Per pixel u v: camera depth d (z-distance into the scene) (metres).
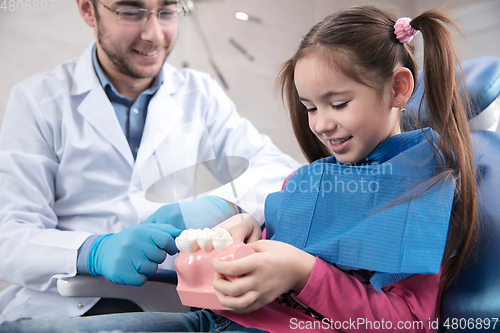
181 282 0.64
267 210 0.85
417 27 0.71
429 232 0.61
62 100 1.27
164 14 1.20
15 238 0.95
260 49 2.87
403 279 0.67
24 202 1.10
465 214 0.64
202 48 2.87
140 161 0.76
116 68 1.23
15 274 0.90
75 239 0.89
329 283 0.61
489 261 0.64
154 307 0.85
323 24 0.72
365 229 0.66
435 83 0.70
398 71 0.69
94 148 1.23
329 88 0.66
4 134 1.21
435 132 0.71
